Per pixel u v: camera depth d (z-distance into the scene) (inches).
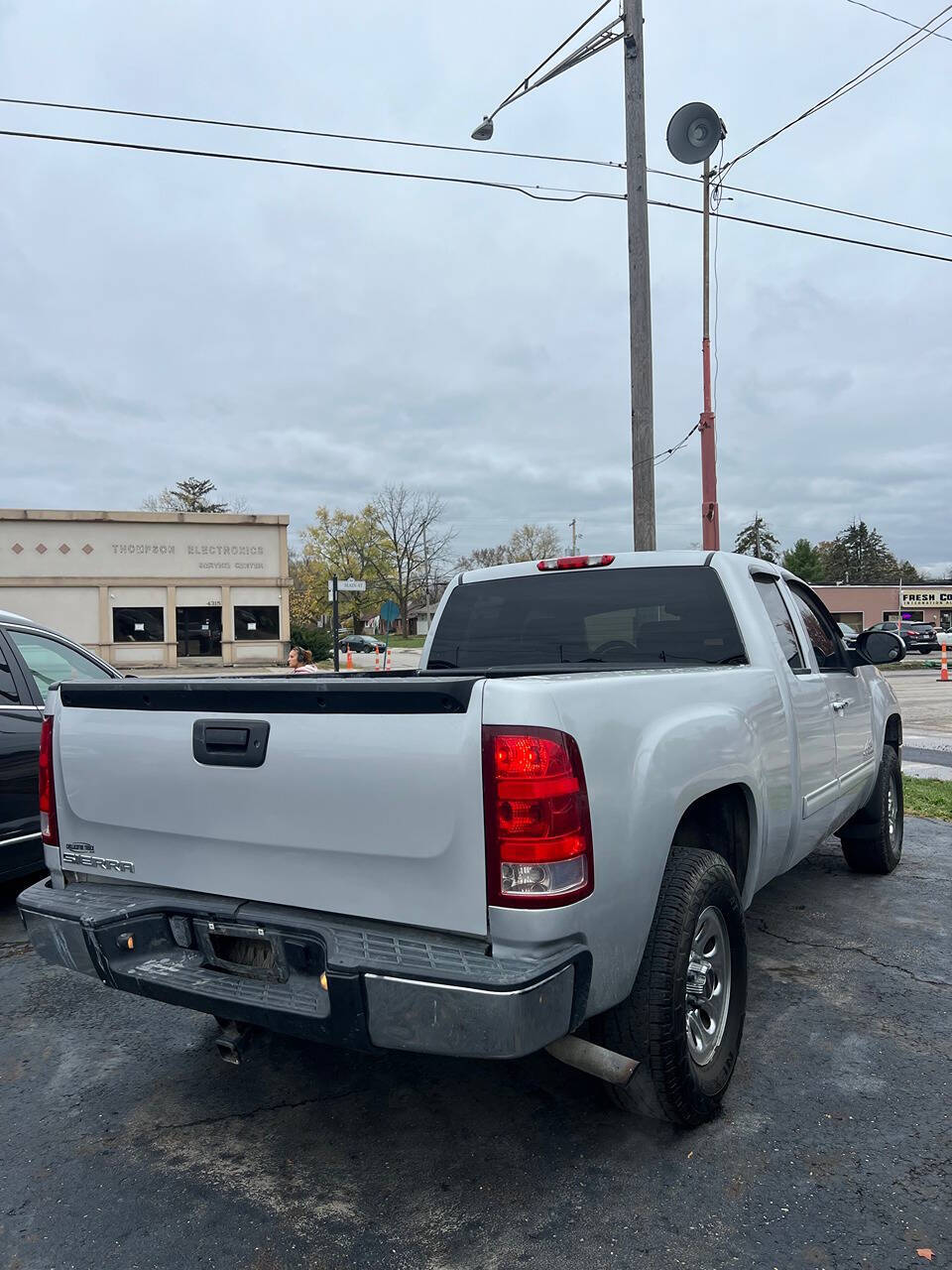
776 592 179.5
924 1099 124.9
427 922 96.2
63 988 170.7
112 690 118.5
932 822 316.8
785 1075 132.1
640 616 168.1
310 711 102.7
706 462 647.1
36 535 1280.8
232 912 108.0
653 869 106.4
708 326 639.8
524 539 3353.8
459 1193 105.1
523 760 91.5
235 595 1378.0
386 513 2486.5
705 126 438.6
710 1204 102.2
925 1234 96.7
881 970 172.9
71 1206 103.8
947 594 2618.1
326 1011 96.9
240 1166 111.4
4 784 203.3
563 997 92.1
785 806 153.4
